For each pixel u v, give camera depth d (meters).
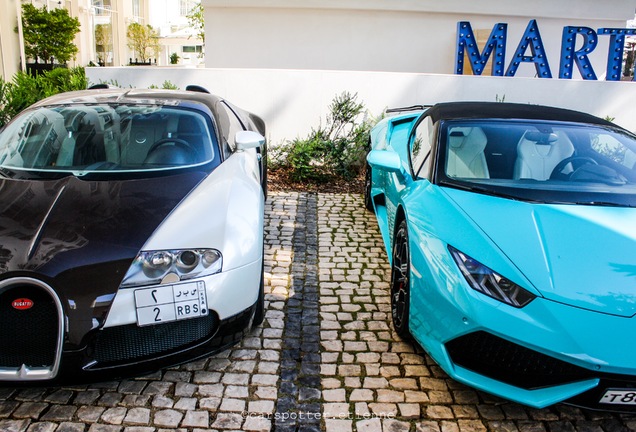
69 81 6.43
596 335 1.97
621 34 7.58
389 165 3.36
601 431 2.23
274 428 2.19
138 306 2.16
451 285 2.24
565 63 7.61
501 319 2.08
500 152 3.10
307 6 8.47
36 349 2.12
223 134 3.47
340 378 2.54
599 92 6.84
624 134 3.34
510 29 8.95
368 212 5.25
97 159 3.02
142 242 2.27
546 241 2.32
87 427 2.15
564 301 2.05
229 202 2.67
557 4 8.81
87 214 2.42
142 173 2.88
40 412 2.23
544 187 2.82
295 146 6.29
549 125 3.34
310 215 5.09
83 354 2.11
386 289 3.56
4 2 12.52
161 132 3.25
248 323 2.52
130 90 3.89
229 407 2.31
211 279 2.30
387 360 2.71
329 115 6.66
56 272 2.10
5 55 12.73
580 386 2.01
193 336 2.32
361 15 8.66
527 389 2.11
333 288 3.55
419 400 2.40
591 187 2.84
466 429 2.22
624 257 2.23
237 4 8.41
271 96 6.59
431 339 2.35
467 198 2.71
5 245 2.18
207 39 8.66
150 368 2.24
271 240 4.40
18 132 3.21
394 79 6.64
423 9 8.62
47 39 18.75
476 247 2.31
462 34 7.71
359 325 3.06
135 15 32.38
